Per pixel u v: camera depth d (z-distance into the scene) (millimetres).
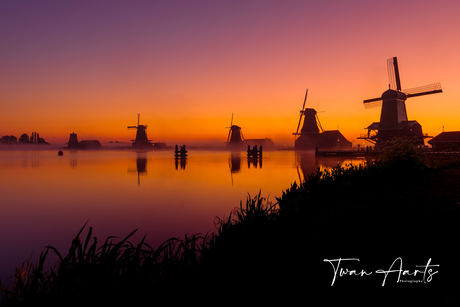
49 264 8039
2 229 12297
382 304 3240
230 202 17016
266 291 3584
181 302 3332
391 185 10492
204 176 30797
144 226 12172
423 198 7918
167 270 4082
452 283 3529
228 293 3523
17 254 9148
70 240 10672
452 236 4895
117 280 3426
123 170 39125
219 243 5172
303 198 9094
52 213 15312
